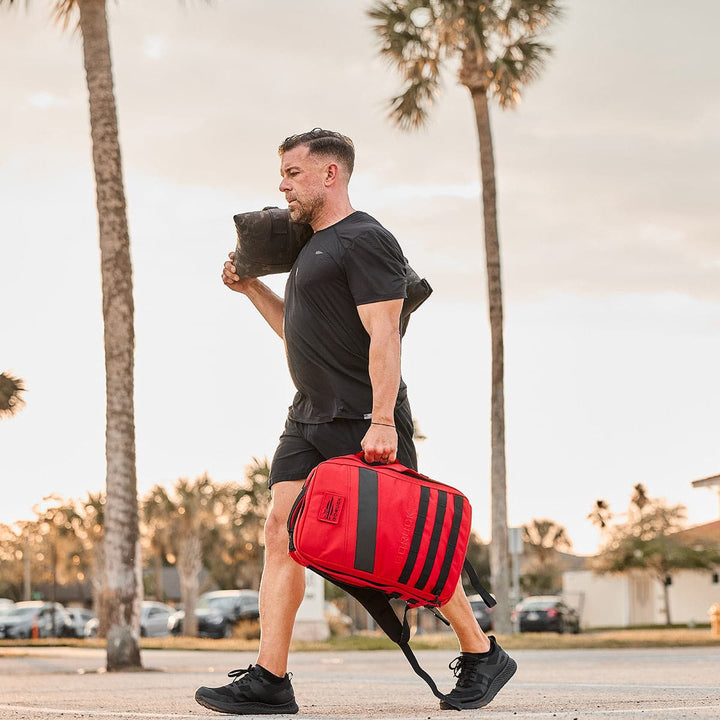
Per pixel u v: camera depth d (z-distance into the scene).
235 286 4.43
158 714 3.98
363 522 3.54
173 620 40.81
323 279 3.88
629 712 3.73
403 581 3.58
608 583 59.78
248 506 55.62
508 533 25.69
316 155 4.02
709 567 54.66
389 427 3.75
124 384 14.57
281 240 4.20
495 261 26.55
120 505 14.35
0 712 4.28
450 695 3.99
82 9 15.09
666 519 60.50
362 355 3.90
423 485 3.64
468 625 4.00
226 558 56.69
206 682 8.38
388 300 3.83
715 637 24.22
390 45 27.52
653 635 26.67
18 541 68.06
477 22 26.42
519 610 40.12
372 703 4.67
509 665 4.09
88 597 81.25
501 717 3.57
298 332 3.93
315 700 5.02
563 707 4.11
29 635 41.16
